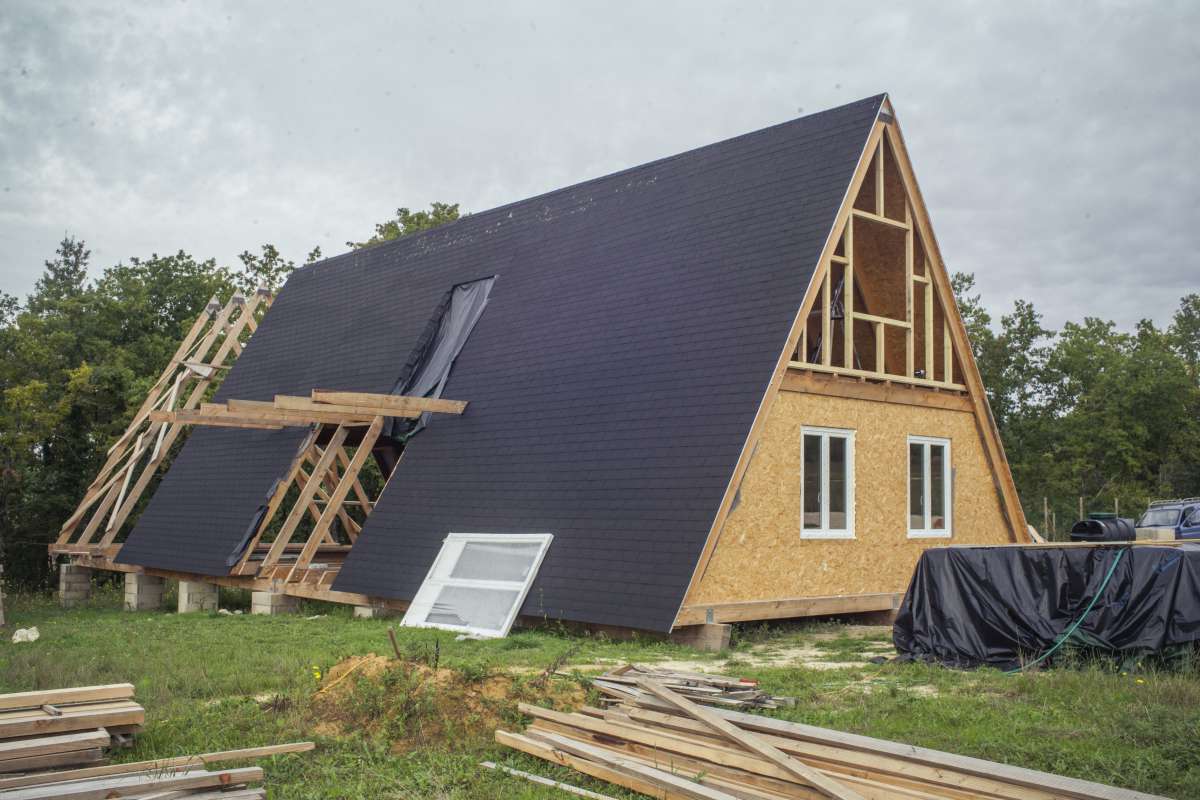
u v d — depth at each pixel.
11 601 25.05
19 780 6.66
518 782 7.30
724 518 14.05
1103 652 11.31
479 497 17.44
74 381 28.80
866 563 17.08
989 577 12.41
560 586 14.88
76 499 30.05
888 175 18.38
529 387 18.80
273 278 41.22
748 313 16.12
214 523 21.88
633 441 15.89
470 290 22.97
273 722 8.71
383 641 13.65
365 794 7.09
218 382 31.41
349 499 30.20
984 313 41.94
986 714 8.64
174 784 6.55
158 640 14.45
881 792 6.28
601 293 19.38
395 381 21.72
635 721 8.03
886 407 17.81
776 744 7.08
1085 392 45.56
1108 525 15.48
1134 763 7.10
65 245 55.34
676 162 20.91
